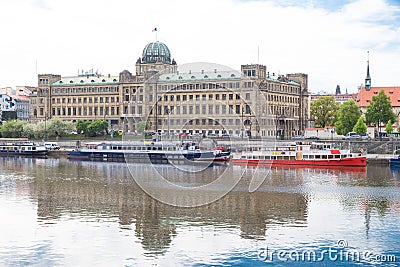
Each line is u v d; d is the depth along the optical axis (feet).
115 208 247.50
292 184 337.93
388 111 654.53
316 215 238.68
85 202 265.75
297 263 174.91
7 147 625.41
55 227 214.69
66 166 474.49
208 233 204.33
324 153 453.99
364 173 405.80
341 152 453.58
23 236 202.18
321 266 171.01
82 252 184.03
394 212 247.91
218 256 179.83
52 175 394.52
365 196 293.02
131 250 185.78
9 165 483.92
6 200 274.98
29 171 426.10
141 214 233.55
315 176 384.88
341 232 210.18
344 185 335.88
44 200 274.16
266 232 207.41
